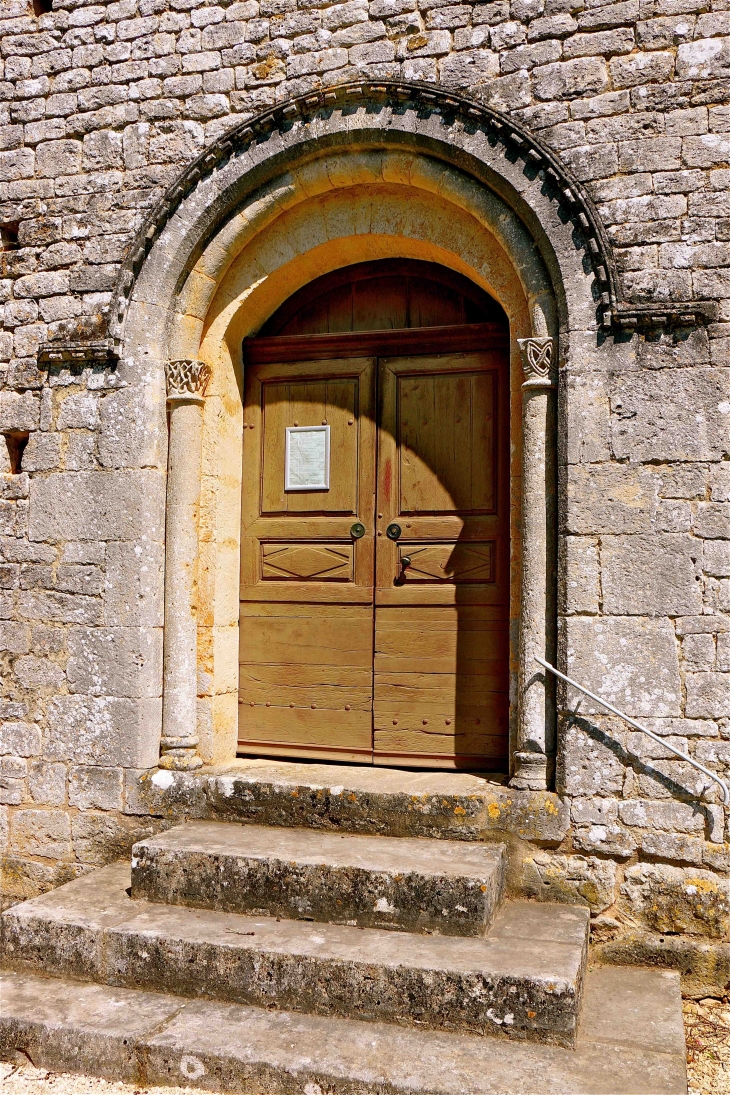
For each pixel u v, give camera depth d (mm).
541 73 4430
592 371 4277
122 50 5105
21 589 5082
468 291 5016
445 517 4961
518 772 4332
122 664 4863
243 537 5289
